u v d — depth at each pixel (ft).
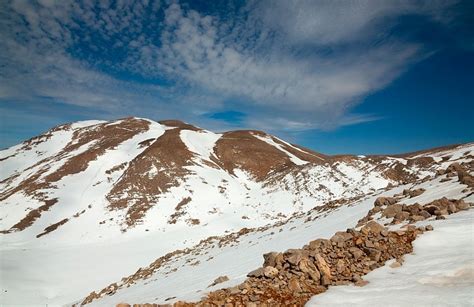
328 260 31.55
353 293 25.07
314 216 86.43
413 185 72.23
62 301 93.15
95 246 153.79
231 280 39.73
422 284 24.41
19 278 107.34
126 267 122.11
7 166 357.20
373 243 33.17
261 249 64.18
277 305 25.05
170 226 178.91
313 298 25.38
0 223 186.09
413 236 33.73
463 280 23.59
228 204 211.82
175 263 89.97
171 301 37.01
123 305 29.07
